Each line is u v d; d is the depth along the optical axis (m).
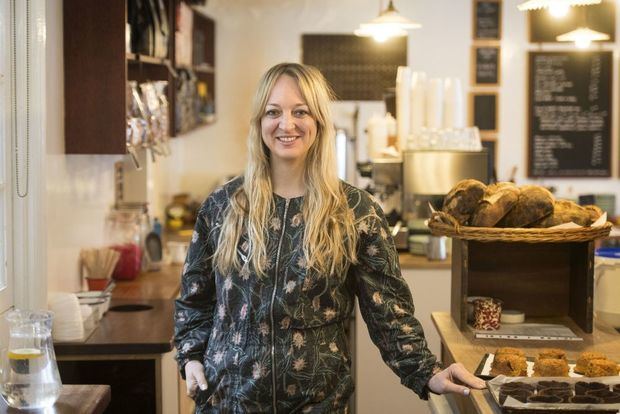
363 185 7.31
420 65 7.36
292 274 2.38
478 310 3.12
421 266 4.69
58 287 3.73
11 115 3.25
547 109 7.38
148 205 5.65
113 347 3.46
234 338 2.42
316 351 2.39
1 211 3.18
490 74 7.35
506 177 7.42
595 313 3.35
